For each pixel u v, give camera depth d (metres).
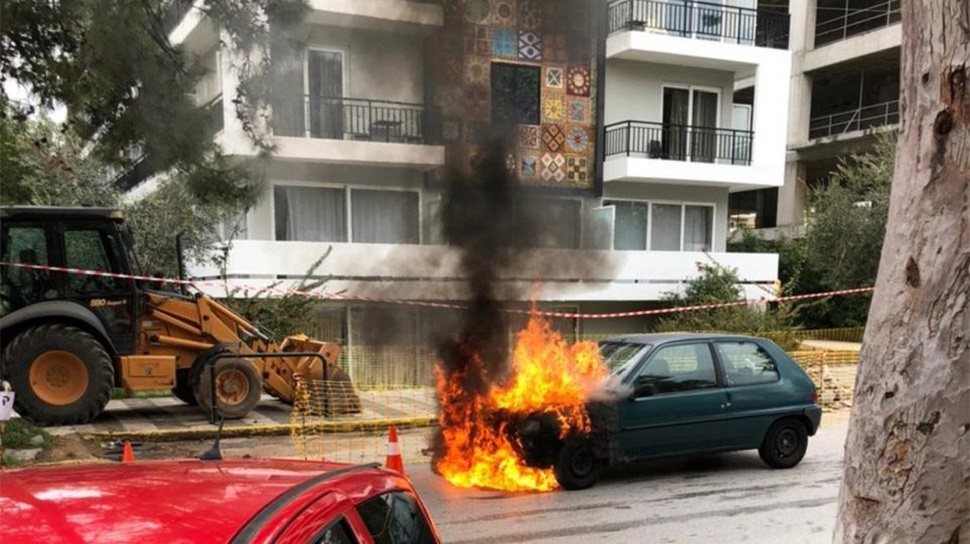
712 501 5.94
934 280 2.16
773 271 16.69
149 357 8.56
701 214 17.33
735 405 6.77
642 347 6.78
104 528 1.48
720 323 14.27
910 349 2.20
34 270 8.20
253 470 2.05
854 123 25.56
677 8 16.16
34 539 1.41
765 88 16.55
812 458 7.63
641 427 6.34
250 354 8.91
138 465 2.12
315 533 1.65
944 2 2.12
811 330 18.80
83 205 13.09
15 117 7.73
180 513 1.58
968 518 2.15
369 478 2.19
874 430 2.29
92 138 7.96
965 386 2.14
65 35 7.20
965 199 2.12
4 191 12.85
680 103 16.73
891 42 22.59
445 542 4.88
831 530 5.22
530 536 5.02
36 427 7.49
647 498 6.02
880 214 19.31
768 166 16.70
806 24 25.58
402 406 10.22
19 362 7.89
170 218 12.57
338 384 9.55
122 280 8.56
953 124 2.12
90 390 8.18
